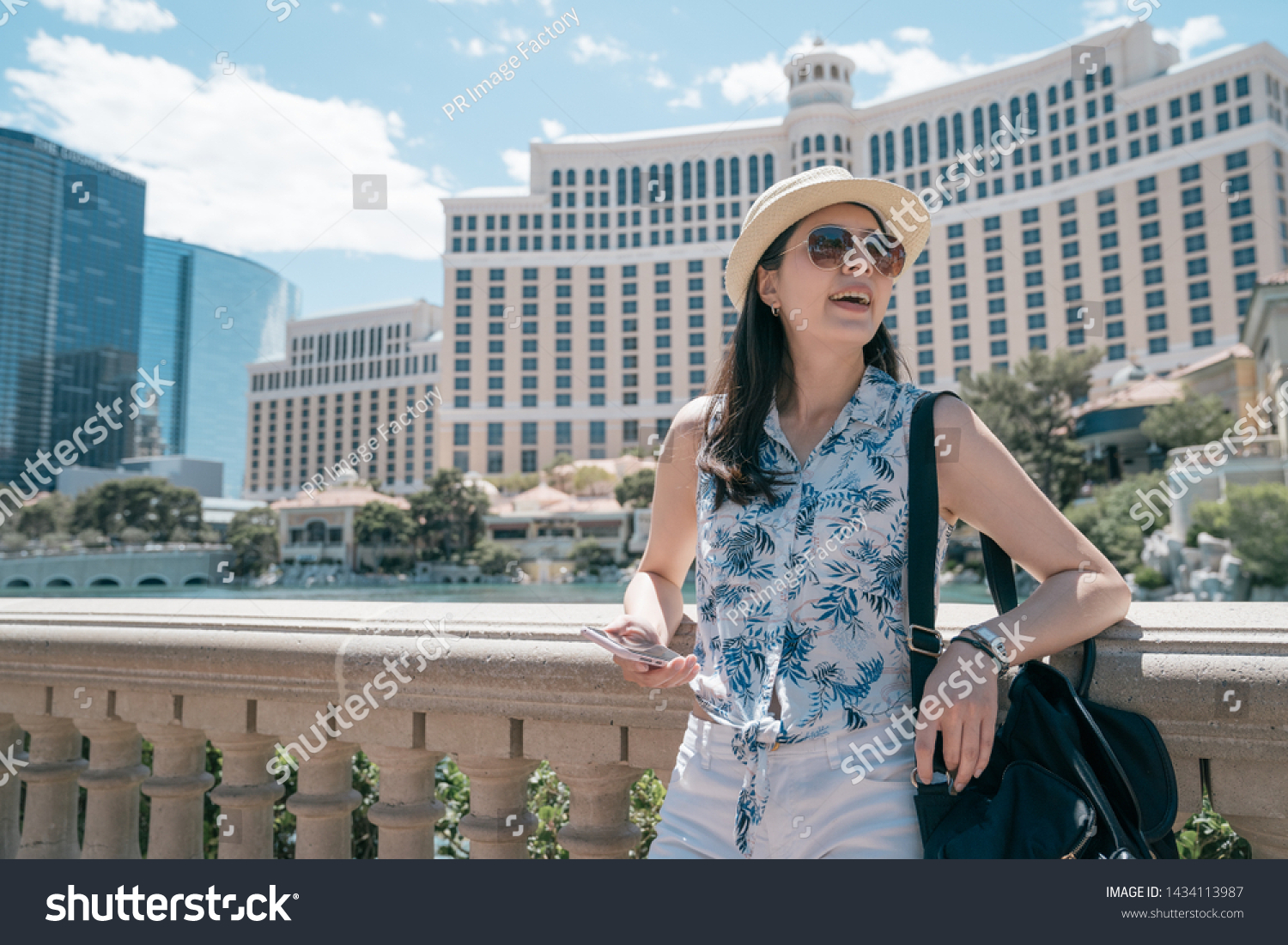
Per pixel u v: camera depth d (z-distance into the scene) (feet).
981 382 172.04
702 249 281.54
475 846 5.27
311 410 363.76
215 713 5.82
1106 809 3.13
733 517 3.83
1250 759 3.67
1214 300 220.23
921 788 3.41
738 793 3.60
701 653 3.98
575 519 230.68
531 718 4.91
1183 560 94.94
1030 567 3.60
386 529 228.84
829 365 4.04
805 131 271.28
